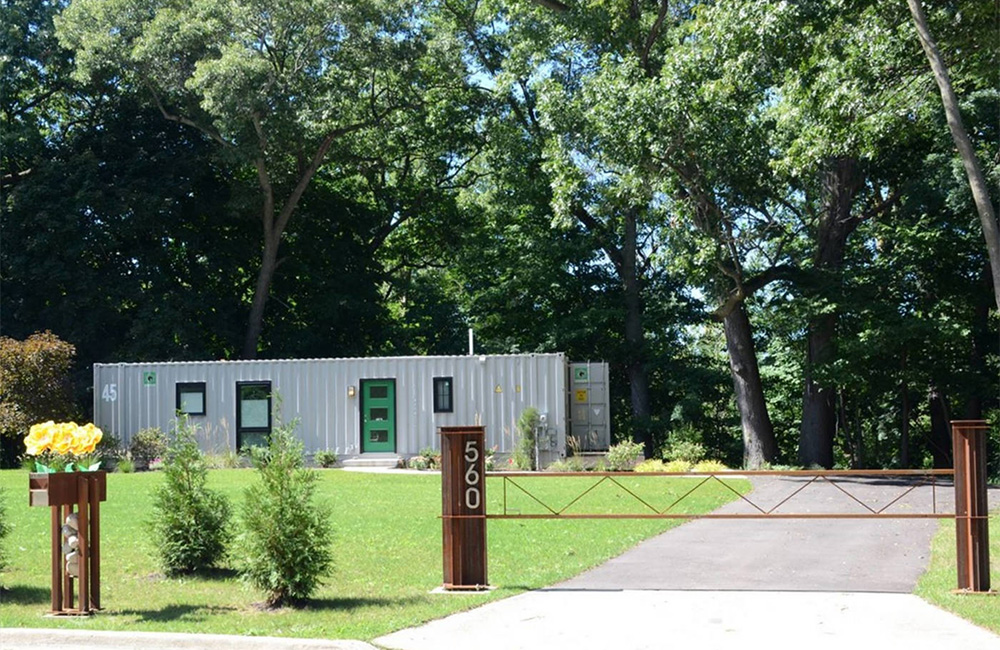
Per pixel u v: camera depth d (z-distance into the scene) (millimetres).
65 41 37031
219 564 12672
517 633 9250
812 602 10445
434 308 46906
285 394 31609
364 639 8969
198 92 36344
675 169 28469
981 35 21422
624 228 41031
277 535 10312
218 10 36938
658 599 10688
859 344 29844
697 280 30844
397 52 38062
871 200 36125
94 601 10211
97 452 29938
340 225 46312
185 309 40031
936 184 30047
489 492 22547
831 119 22484
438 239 48438
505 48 41031
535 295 41781
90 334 39031
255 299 41156
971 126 28625
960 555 10906
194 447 12461
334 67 39344
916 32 21875
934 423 38281
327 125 39219
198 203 42219
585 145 29812
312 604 10508
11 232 38531
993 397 35094
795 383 42250
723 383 41719
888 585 11406
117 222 38812
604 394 32125
